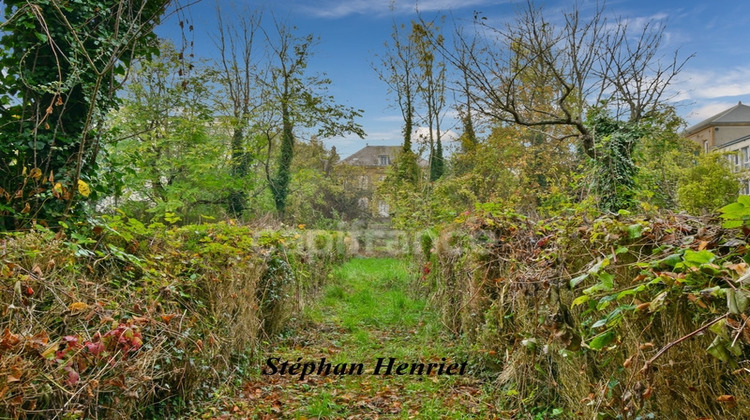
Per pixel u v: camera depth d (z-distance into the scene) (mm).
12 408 2076
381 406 3975
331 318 7328
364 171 32375
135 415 3047
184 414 3555
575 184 8422
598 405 2383
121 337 2547
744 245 1876
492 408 3736
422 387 4293
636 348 2266
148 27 5305
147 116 10875
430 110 21531
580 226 2969
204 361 3867
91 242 3570
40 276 2592
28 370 2123
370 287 10359
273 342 5797
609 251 2557
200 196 12297
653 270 2209
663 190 9984
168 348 3320
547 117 14555
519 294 3582
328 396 4066
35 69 4738
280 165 17844
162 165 10805
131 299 3178
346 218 28422
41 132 4688
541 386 3492
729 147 33906
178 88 11164
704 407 1961
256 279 5246
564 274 2912
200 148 10914
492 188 14891
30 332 2312
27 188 4504
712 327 1628
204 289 4160
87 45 4906
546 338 3197
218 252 4496
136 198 10523
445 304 6145
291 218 17172
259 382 4527
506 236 4359
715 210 2332
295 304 6754
